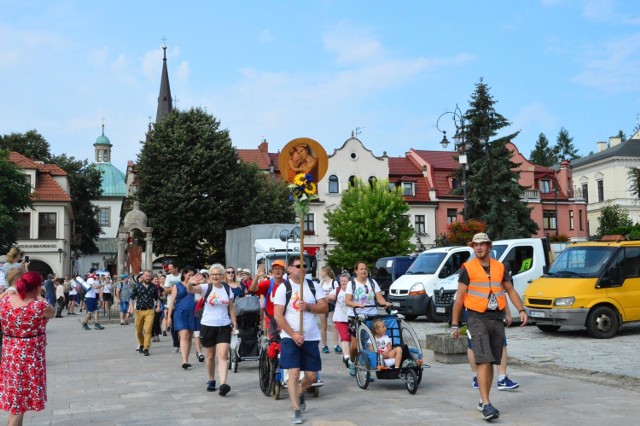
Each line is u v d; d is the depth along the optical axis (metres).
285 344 8.36
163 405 9.55
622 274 17.27
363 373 10.54
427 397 9.62
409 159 66.94
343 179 61.06
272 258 30.17
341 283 12.95
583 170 79.62
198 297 10.78
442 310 22.22
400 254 50.12
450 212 63.19
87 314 25.80
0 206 45.19
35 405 7.17
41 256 58.09
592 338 17.06
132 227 34.75
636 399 9.19
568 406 8.70
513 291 8.46
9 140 68.31
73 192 72.31
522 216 45.91
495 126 45.97
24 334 7.17
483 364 7.99
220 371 10.34
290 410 8.95
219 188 44.97
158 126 46.44
